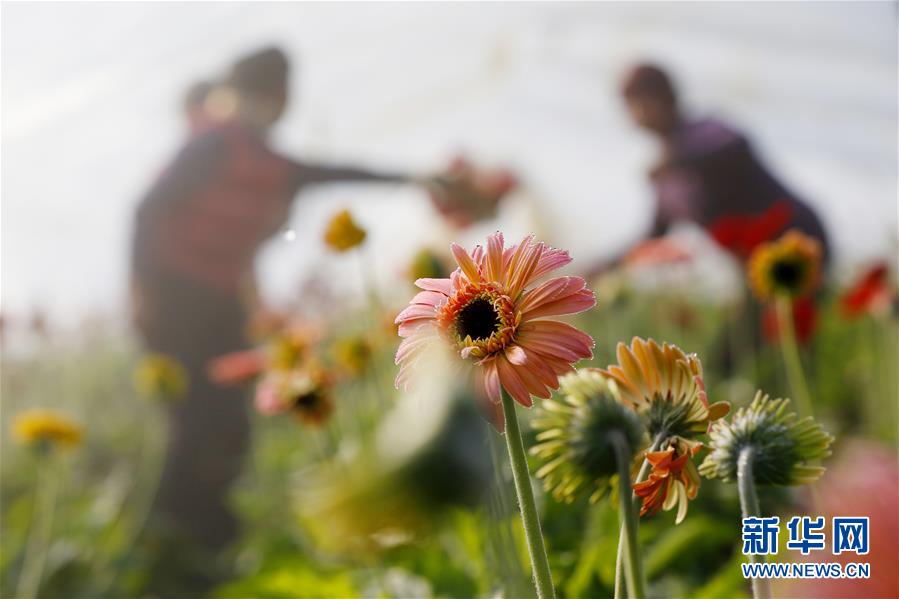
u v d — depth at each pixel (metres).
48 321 7.12
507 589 0.74
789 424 0.91
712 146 5.71
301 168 5.85
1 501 5.86
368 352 2.91
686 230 5.93
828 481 0.56
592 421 0.84
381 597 2.12
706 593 1.82
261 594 2.35
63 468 3.98
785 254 2.64
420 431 0.45
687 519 2.25
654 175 6.11
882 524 0.50
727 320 5.03
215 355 5.57
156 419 5.98
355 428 2.99
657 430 0.88
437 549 2.22
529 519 0.83
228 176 5.66
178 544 5.03
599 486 0.86
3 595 4.34
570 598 1.77
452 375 0.48
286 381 2.56
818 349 5.20
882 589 0.49
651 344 0.89
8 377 6.93
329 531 0.44
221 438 5.52
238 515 5.48
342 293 6.22
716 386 4.51
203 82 5.91
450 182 6.15
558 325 0.87
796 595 0.57
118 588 4.53
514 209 6.94
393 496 0.43
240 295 5.68
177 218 5.56
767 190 5.70
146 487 5.68
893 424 4.41
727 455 0.91
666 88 6.12
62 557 4.49
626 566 0.78
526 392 0.84
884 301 4.41
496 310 0.87
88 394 7.32
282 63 5.90
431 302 0.91
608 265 5.66
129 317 5.75
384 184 6.06
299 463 4.83
